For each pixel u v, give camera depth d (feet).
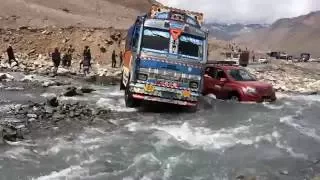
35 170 35.24
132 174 35.47
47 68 132.26
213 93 80.94
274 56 434.30
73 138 46.09
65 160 38.42
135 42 67.31
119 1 491.72
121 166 37.45
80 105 65.72
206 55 64.95
